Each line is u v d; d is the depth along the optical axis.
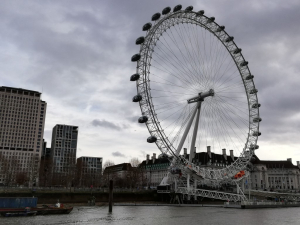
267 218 58.84
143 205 101.25
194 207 92.62
